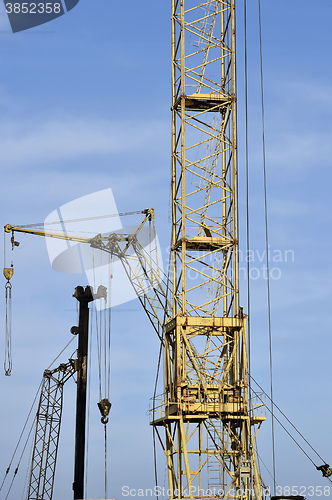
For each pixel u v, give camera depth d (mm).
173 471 61188
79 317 78938
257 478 58281
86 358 78312
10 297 79750
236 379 60781
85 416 76812
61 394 107625
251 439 59250
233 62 66188
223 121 66500
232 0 66625
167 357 64188
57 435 106500
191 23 66562
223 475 58562
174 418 58562
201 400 60125
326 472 58719
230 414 59469
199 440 60062
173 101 66875
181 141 64625
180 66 65938
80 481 75125
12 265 80438
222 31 67750
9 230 79062
